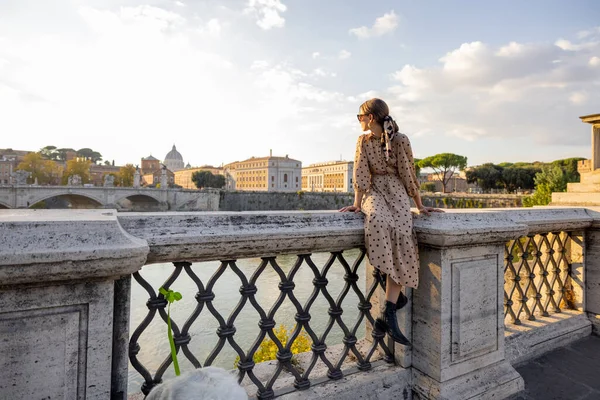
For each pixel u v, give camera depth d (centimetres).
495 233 211
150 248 136
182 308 1507
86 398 120
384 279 211
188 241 142
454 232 190
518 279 300
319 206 6375
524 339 274
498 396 213
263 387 174
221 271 160
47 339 114
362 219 198
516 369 258
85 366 120
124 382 134
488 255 220
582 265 331
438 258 199
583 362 269
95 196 5128
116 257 114
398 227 187
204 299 156
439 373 198
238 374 169
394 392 204
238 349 167
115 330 133
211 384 106
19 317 111
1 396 108
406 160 197
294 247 171
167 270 2355
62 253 106
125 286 135
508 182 5688
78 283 118
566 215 312
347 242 189
